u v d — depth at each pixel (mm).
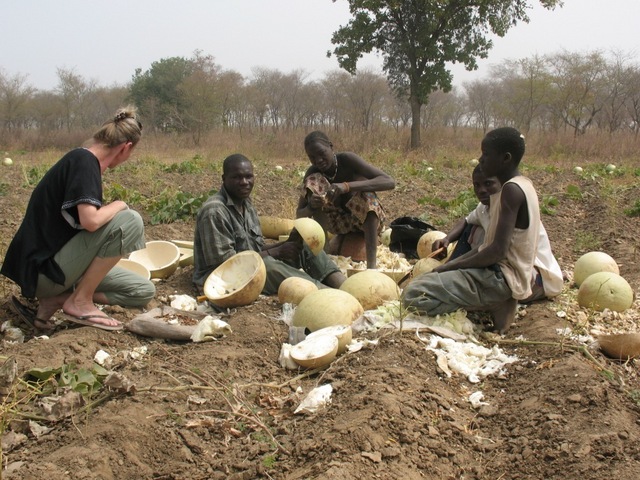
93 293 5273
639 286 6707
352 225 7195
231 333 5098
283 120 55219
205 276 6176
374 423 3627
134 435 3652
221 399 4129
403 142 26078
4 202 10906
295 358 4551
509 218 4922
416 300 5098
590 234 9469
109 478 3377
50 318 5328
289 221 7711
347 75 48000
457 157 22359
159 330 5051
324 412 3920
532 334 5098
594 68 38531
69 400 3965
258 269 5656
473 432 3859
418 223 8031
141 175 14156
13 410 3785
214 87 42688
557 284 5715
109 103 62750
